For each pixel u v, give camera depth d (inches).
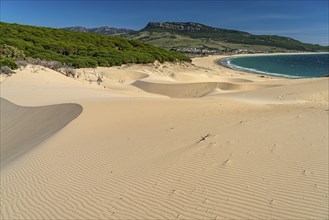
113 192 254.1
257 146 323.6
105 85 1259.8
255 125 410.6
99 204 239.3
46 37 2319.1
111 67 1894.7
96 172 297.9
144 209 224.2
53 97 800.9
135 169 291.3
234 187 239.8
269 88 1056.8
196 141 352.2
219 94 1049.5
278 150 309.9
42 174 309.7
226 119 457.7
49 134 463.2
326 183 237.8
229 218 203.3
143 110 554.9
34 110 654.5
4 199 271.3
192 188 243.9
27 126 567.2
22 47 1801.2
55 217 231.9
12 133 554.6
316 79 1275.8
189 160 295.7
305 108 570.6
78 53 2066.9
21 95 831.1
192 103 633.6
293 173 257.3
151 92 1315.2
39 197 265.3
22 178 308.2
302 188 232.5
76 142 392.2
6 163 383.6
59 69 1379.2
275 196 223.9
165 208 221.9
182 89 1298.0
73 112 563.2
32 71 1167.6
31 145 431.8
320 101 825.5
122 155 333.7
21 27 2442.2
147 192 246.1
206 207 217.5
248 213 206.7
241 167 272.8
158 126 436.1
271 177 252.1
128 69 1941.4
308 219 196.2
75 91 919.7
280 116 469.4
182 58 2819.9
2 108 725.9
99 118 503.2
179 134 387.9
